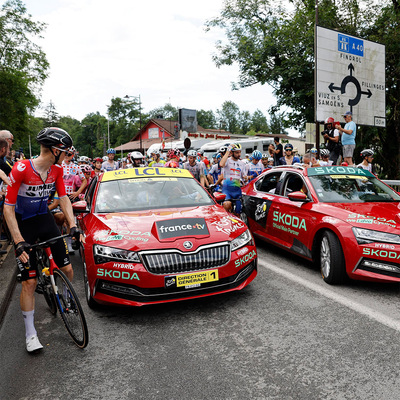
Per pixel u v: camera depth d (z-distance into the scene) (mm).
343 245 4395
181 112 41312
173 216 4391
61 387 2787
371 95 14922
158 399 2576
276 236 5977
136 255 3779
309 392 2559
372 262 4215
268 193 6402
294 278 4891
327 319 3666
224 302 4215
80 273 5609
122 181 5340
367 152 8750
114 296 3865
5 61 37594
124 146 61375
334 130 11398
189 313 3980
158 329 3650
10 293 4816
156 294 3750
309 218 5047
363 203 5031
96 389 2736
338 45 13797
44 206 3502
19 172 3191
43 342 3533
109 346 3365
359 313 3770
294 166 6184
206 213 4582
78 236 3418
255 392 2590
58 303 3594
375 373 2742
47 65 39188
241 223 4527
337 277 4523
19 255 3113
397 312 3771
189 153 10391
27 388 2797
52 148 3268
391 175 19641
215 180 9953
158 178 5445
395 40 17469
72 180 7727
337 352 3055
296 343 3232
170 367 2971
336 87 13859
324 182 5492
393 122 19188
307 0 20484
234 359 3035
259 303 4133
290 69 19672
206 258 3861
